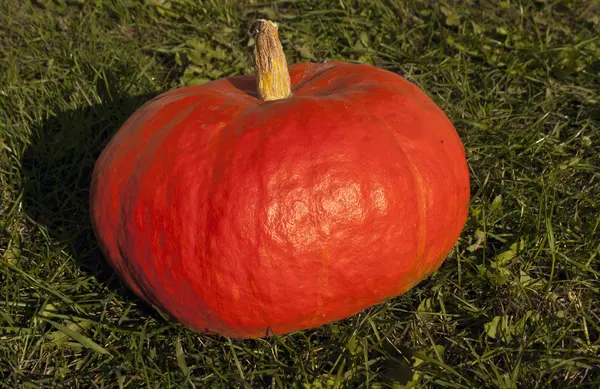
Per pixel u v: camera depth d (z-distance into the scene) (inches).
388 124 26.6
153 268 26.4
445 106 41.0
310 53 45.7
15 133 38.3
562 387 27.5
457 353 29.1
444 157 27.4
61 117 40.2
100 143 39.4
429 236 26.9
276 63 28.2
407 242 26.2
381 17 48.6
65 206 36.2
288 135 25.5
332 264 25.4
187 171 25.7
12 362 29.0
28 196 36.4
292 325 26.5
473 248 32.8
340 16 48.9
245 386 26.8
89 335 30.2
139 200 26.3
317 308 26.1
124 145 27.5
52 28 46.6
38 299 31.1
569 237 33.1
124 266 27.5
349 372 27.7
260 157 25.2
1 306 31.0
